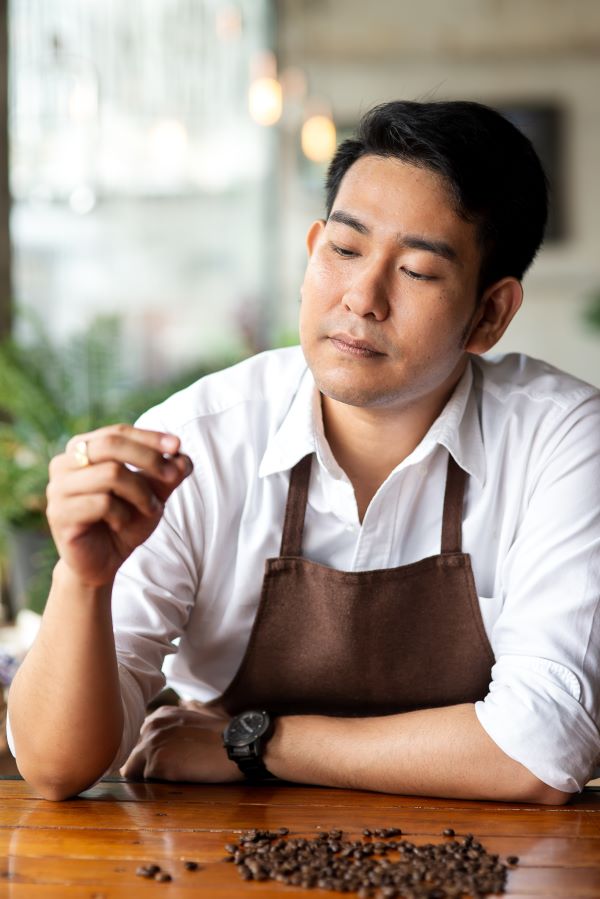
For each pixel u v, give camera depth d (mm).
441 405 1449
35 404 3539
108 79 8211
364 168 1299
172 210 8664
